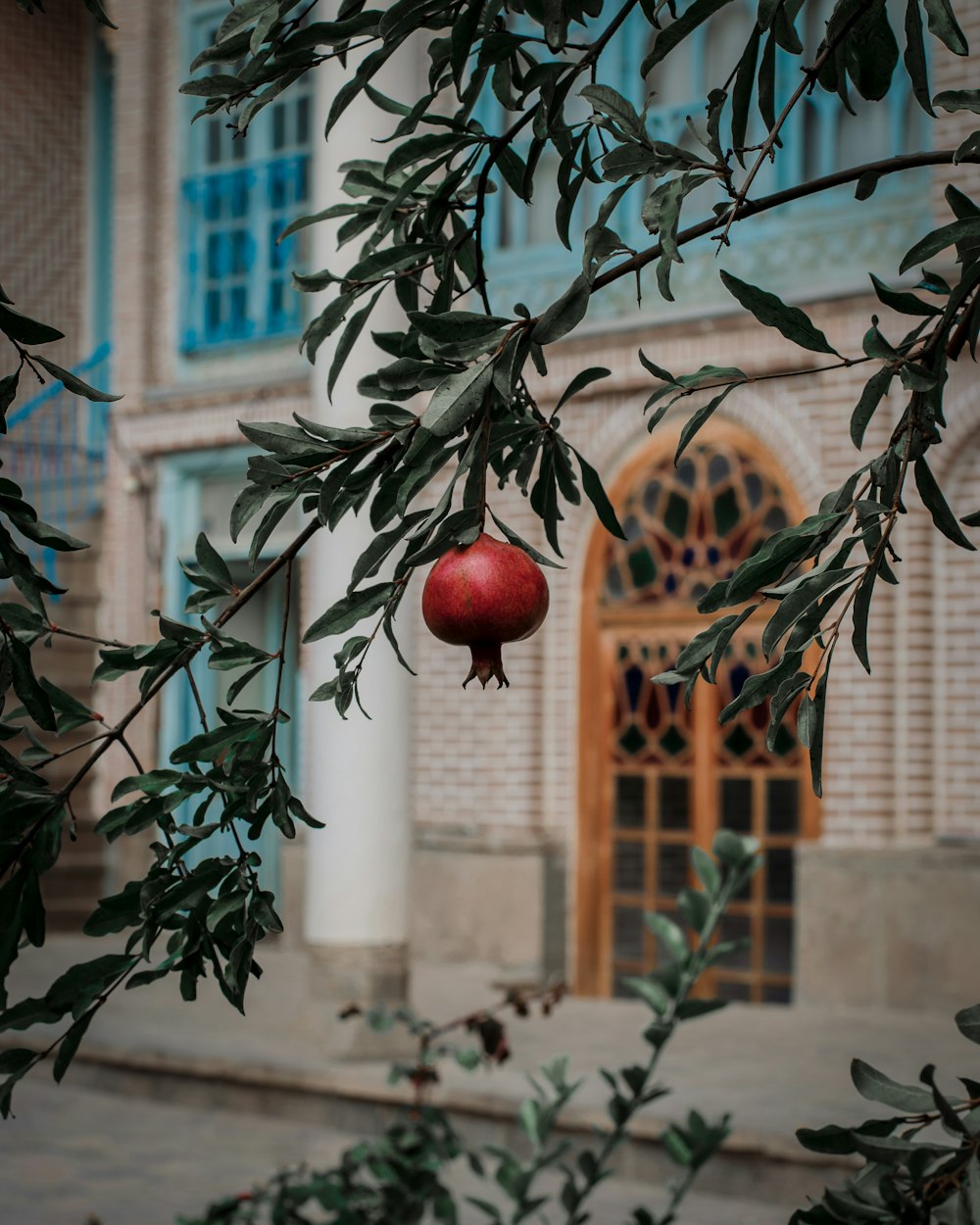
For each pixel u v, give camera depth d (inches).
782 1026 418.9
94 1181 312.8
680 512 486.3
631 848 498.0
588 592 503.5
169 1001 464.8
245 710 64.2
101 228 696.4
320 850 389.7
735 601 61.8
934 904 434.0
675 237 60.0
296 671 586.2
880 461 62.8
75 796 613.9
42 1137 350.9
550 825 510.3
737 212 62.3
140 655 64.1
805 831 463.2
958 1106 69.8
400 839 388.5
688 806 486.0
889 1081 71.2
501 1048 167.3
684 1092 335.3
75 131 695.7
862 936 442.3
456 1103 335.0
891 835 443.5
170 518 625.6
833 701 451.2
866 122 456.1
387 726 387.9
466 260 73.5
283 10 62.9
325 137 65.3
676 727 489.1
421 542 60.4
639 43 493.4
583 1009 458.6
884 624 442.9
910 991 436.5
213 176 627.2
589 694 503.2
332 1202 156.9
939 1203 68.6
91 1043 402.6
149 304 637.9
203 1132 355.3
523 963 505.4
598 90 62.0
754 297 61.8
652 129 490.6
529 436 68.2
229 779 63.8
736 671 479.2
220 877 63.7
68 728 64.1
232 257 623.8
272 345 608.1
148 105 641.0
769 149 62.7
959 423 433.7
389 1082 166.4
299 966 536.7
